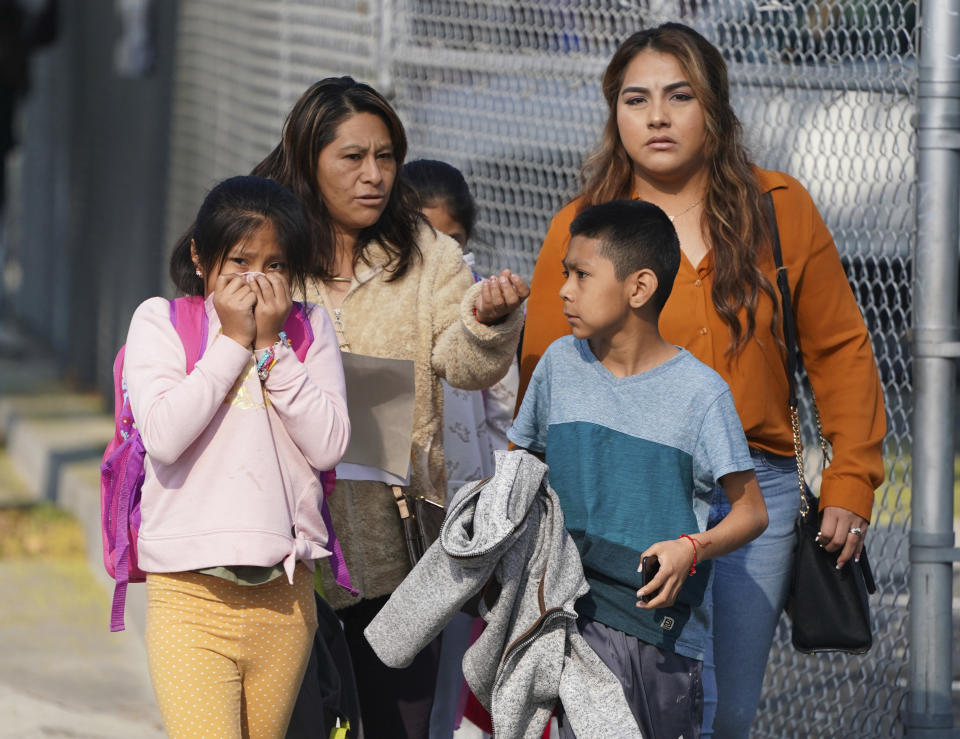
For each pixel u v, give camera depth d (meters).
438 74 21.28
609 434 12.38
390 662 12.52
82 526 31.05
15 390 44.53
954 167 14.37
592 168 14.68
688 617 12.40
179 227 33.25
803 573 13.74
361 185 14.03
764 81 15.96
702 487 12.27
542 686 12.05
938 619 14.66
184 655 12.12
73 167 46.59
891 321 15.26
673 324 13.80
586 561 12.42
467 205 16.95
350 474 14.06
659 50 13.80
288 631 12.42
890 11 14.84
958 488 24.41
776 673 17.47
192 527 12.02
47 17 50.47
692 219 14.11
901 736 15.13
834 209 16.55
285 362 12.23
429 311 14.33
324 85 14.27
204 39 31.52
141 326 12.56
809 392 16.23
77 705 20.78
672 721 12.38
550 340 14.34
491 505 11.92
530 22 20.50
